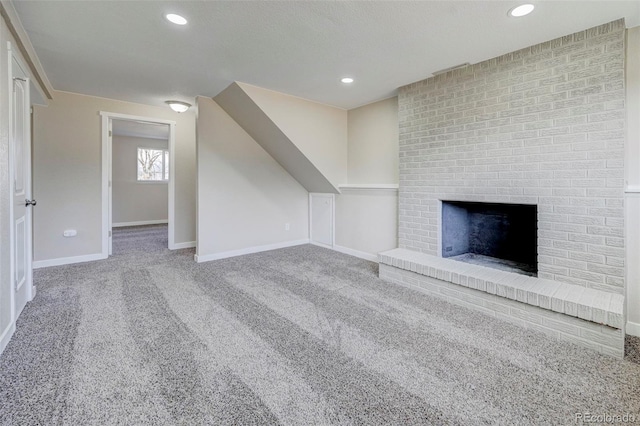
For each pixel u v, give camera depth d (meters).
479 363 1.80
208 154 4.15
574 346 1.99
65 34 2.36
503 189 2.73
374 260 4.16
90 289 3.00
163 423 1.35
